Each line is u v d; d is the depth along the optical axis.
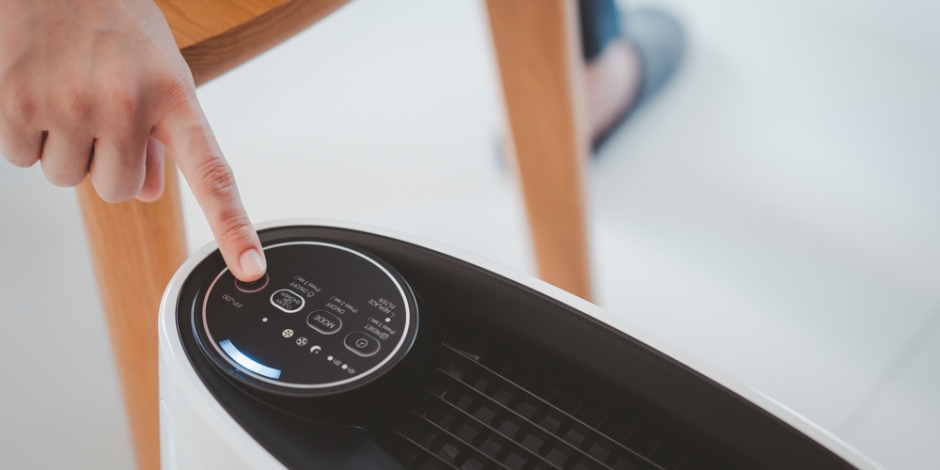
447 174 1.03
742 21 1.28
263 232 0.42
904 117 1.13
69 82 0.43
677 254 0.96
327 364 0.35
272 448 0.33
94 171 0.47
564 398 0.37
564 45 0.67
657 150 1.08
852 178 1.05
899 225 0.99
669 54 1.23
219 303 0.37
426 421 0.35
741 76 1.19
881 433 0.79
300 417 0.34
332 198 1.00
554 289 0.39
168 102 0.45
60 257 0.93
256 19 0.48
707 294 0.91
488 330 0.39
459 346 0.40
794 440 0.34
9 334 0.85
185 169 0.44
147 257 0.57
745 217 1.00
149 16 0.45
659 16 1.29
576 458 0.34
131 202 0.54
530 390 0.38
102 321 0.87
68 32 0.44
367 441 0.34
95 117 0.44
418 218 0.98
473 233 0.96
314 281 0.39
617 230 0.98
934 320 0.89
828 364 0.85
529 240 0.84
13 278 0.90
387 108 1.12
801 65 1.21
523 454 0.34
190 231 0.93
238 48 0.49
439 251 0.41
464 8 1.29
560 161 0.74
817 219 1.00
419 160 1.05
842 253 0.96
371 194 1.00
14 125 0.45
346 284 0.39
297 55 1.21
